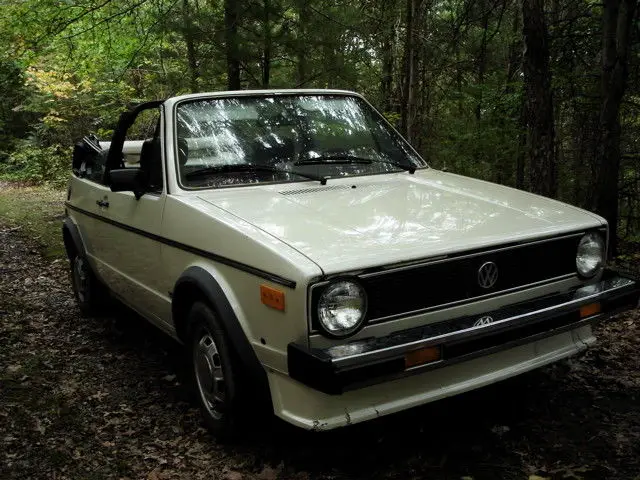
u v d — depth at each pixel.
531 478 2.89
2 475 3.19
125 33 11.91
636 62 7.50
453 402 3.69
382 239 2.93
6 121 23.06
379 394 2.88
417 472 3.02
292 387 2.86
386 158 4.28
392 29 12.28
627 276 3.48
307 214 3.22
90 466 3.26
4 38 11.60
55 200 14.64
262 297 2.86
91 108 18.50
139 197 3.99
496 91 9.82
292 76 9.99
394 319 2.81
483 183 4.07
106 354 4.81
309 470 3.10
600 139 6.71
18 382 4.33
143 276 4.12
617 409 3.54
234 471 3.14
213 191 3.65
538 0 6.41
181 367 4.51
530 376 4.00
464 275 2.97
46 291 6.70
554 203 3.69
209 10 9.75
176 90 10.33
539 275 3.24
